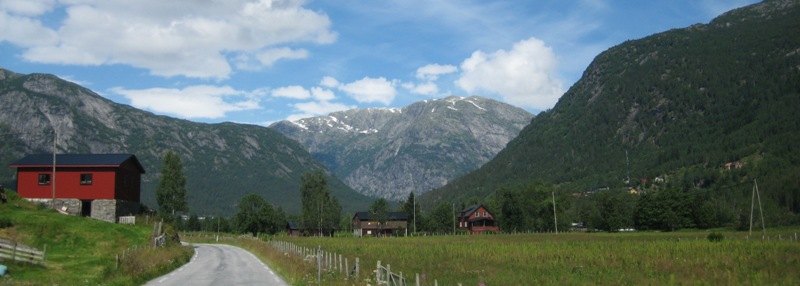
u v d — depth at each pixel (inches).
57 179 2618.1
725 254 1664.6
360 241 3491.6
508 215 5728.3
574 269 1390.3
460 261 1700.3
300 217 6515.8
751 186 6333.7
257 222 6200.8
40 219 2025.1
